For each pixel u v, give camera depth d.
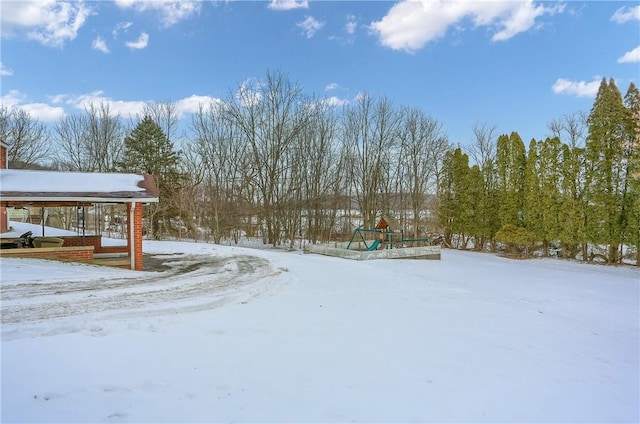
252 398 3.44
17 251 10.51
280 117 28.55
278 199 28.16
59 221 33.59
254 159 28.92
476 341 5.53
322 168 29.45
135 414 3.04
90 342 4.57
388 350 4.93
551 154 20.33
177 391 3.49
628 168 17.12
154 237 28.84
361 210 30.06
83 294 7.07
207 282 9.07
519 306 8.38
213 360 4.27
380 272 12.13
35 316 5.49
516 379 4.22
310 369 4.18
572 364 4.86
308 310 6.88
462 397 3.68
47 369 3.75
